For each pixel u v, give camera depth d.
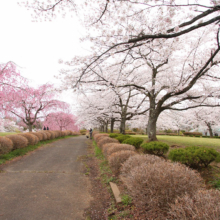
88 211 2.85
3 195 3.34
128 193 2.87
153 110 9.45
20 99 8.48
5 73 7.45
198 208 1.54
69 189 3.78
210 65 6.39
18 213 2.69
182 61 8.45
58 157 7.48
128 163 3.55
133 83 9.36
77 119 23.94
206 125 22.92
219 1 3.04
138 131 33.47
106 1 3.64
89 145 12.66
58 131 18.70
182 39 7.75
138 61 9.32
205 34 6.67
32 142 10.05
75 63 5.46
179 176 2.28
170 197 2.12
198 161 4.26
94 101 14.77
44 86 13.42
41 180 4.31
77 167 5.74
